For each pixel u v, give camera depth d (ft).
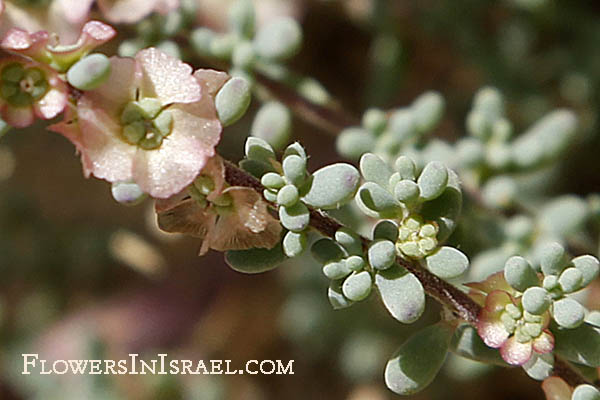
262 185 0.31
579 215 0.41
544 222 0.42
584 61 0.52
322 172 0.31
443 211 0.32
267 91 0.40
